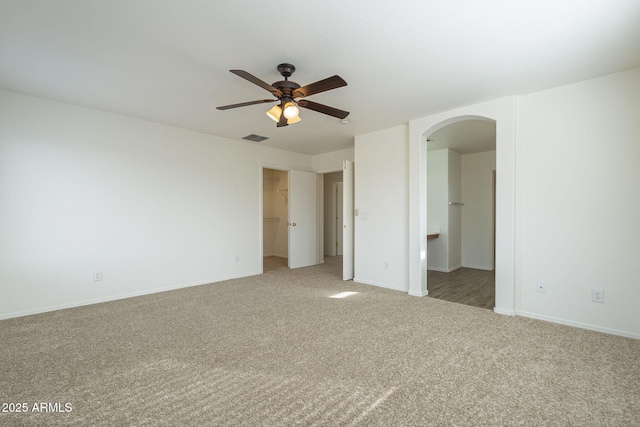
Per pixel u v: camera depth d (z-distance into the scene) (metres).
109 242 3.65
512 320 2.96
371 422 1.52
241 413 1.59
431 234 5.39
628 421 1.52
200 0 1.68
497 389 1.81
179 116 3.78
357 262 4.64
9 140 3.02
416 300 3.65
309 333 2.64
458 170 5.92
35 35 2.03
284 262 6.50
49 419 1.54
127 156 3.80
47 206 3.23
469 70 2.54
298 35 2.04
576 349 2.32
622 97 2.57
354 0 1.68
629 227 2.56
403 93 3.02
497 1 1.69
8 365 2.08
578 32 1.99
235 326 2.80
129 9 1.76
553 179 2.91
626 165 2.57
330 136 4.71
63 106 3.33
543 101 2.96
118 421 1.52
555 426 1.49
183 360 2.16
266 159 5.45
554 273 2.91
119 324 2.85
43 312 3.19
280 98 2.43
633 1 1.68
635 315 2.53
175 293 3.98
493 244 5.66
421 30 1.98
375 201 4.40
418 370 2.02
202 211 4.54
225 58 2.34
